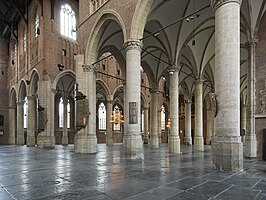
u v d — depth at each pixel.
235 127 9.62
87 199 5.60
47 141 28.09
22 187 6.82
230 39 9.82
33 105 33.53
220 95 9.91
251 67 16.33
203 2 18.72
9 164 12.23
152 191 6.35
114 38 22.47
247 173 9.23
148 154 18.73
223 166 9.69
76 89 19.94
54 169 10.34
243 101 39.81
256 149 15.72
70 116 43.72
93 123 19.70
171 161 13.51
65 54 31.30
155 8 17.59
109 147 29.09
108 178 8.20
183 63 27.91
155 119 28.14
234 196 5.86
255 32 16.39
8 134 41.59
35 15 33.38
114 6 17.08
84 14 20.98
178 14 19.86
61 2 31.70
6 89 43.00
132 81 14.94
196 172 9.44
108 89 37.12
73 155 17.59
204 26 21.03
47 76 28.77
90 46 19.88
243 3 16.02
